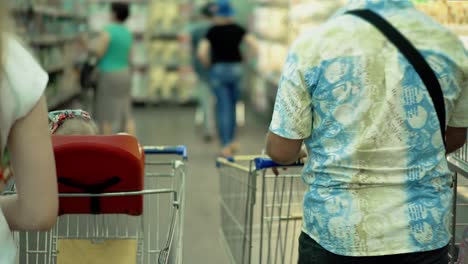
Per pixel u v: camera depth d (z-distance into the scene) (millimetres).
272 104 9336
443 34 1755
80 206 2051
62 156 1921
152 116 10711
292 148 1825
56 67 8055
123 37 6914
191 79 12086
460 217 2705
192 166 6848
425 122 1729
